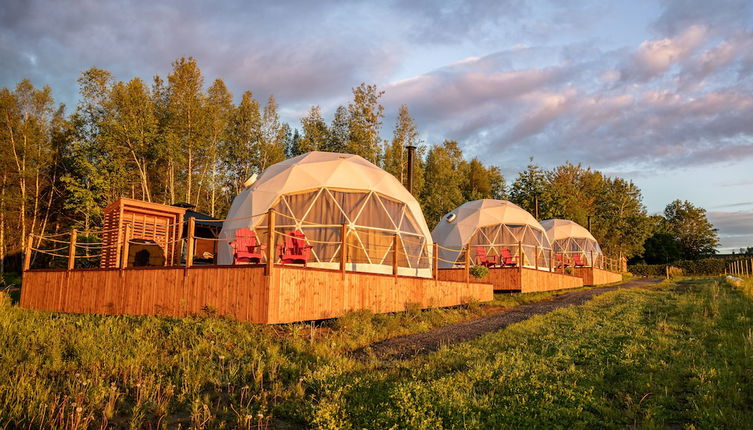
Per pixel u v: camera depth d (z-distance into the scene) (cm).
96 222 3156
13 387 550
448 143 6269
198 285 958
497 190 7081
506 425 475
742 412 516
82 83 3080
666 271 4928
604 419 506
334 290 1025
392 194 1680
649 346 845
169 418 507
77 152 3156
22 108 3647
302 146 4169
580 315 1325
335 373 651
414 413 489
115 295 1114
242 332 830
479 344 904
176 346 771
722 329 977
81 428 461
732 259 4888
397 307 1251
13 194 3359
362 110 3888
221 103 3953
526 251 2589
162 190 3806
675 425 500
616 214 5694
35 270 1367
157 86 3691
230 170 4216
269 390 597
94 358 693
